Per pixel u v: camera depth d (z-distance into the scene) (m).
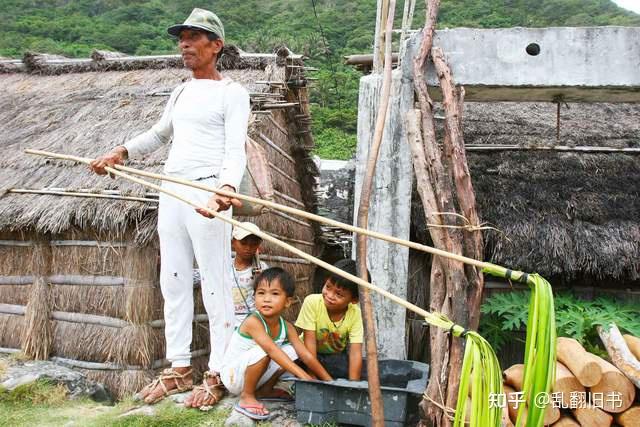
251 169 3.80
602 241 4.82
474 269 3.13
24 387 3.99
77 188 4.59
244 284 4.17
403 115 4.29
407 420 3.32
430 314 2.50
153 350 4.49
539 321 2.36
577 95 4.46
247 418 3.25
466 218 3.20
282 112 6.57
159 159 4.69
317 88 15.71
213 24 3.54
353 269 3.45
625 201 5.10
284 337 3.56
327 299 3.48
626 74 4.08
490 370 2.36
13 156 5.38
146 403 3.55
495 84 4.15
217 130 3.51
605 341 3.62
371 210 4.34
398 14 14.15
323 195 9.52
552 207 5.05
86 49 19.19
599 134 5.99
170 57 6.74
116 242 4.55
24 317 5.03
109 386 4.52
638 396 3.24
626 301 5.17
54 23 21.66
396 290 4.29
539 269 4.84
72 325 4.77
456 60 4.17
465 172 3.27
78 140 5.38
